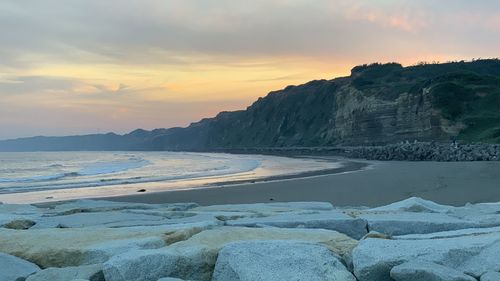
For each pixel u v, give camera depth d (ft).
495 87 223.51
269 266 14.90
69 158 324.19
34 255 18.24
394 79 329.11
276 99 556.92
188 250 16.63
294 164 166.61
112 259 15.92
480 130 196.13
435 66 358.02
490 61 381.60
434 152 156.66
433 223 21.15
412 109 240.94
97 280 15.96
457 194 53.98
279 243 16.52
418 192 57.57
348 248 17.61
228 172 125.39
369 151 197.26
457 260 15.15
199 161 236.02
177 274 16.01
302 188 68.03
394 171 99.71
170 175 117.29
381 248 15.85
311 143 402.72
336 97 374.02
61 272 16.12
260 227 21.93
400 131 246.06
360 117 290.15
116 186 87.20
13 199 68.44
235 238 18.49
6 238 19.79
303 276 14.34
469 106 216.54
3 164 216.74
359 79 335.47
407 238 18.17
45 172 149.89
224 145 631.97
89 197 67.00
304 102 487.61
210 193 65.67
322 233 19.53
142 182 95.55
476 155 139.33
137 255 15.96
